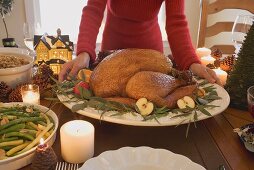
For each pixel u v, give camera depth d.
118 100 0.70
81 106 0.67
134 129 0.71
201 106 0.70
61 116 0.75
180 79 0.74
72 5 1.99
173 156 0.56
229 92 0.82
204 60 1.07
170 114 0.67
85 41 0.93
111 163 0.54
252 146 0.62
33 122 0.64
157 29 1.20
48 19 2.03
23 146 0.57
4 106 0.69
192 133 0.70
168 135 0.69
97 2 0.99
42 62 0.93
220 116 0.77
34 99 0.75
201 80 0.86
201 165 0.58
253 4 1.56
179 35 0.96
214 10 1.60
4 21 1.90
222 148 0.64
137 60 0.76
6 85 0.80
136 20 1.09
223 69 1.03
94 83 0.74
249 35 0.78
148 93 0.68
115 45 1.18
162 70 0.77
